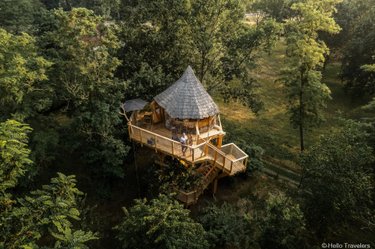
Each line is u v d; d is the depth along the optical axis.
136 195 25.72
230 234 20.89
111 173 24.22
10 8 45.50
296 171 32.41
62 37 20.62
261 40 29.05
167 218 16.66
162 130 25.66
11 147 11.60
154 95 27.17
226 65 30.98
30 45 20.70
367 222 23.84
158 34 28.42
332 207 20.30
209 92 32.94
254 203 26.55
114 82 22.84
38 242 20.38
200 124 24.27
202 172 25.33
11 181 12.29
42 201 11.85
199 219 22.64
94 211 23.97
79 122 21.86
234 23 30.14
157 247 16.41
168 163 24.95
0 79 17.14
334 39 46.53
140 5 28.20
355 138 22.44
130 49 27.84
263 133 38.38
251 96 32.50
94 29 21.19
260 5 59.28
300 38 31.77
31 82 18.78
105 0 31.69
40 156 21.30
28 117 21.19
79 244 10.86
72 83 21.86
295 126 34.34
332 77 51.56
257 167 29.17
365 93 45.19
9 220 11.37
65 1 63.41
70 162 26.91
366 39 41.03
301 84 32.56
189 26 28.66
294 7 32.94
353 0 47.50
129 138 25.86
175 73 30.23
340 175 19.92
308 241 22.81
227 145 25.73
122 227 16.92
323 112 42.56
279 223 18.38
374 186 22.50
